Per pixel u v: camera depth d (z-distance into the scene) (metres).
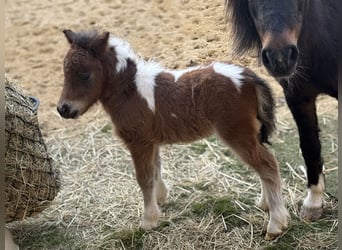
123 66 1.36
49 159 1.50
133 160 1.41
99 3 2.55
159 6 2.45
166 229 1.46
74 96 1.34
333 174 1.60
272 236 1.38
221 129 1.34
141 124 1.36
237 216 1.48
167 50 2.20
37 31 2.44
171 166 1.71
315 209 1.45
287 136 1.79
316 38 1.26
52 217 1.57
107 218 1.54
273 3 1.14
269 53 1.12
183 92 1.34
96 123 1.97
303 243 1.37
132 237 1.45
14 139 1.37
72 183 1.69
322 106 1.91
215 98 1.32
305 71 1.30
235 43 1.36
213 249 1.39
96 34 1.35
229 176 1.64
